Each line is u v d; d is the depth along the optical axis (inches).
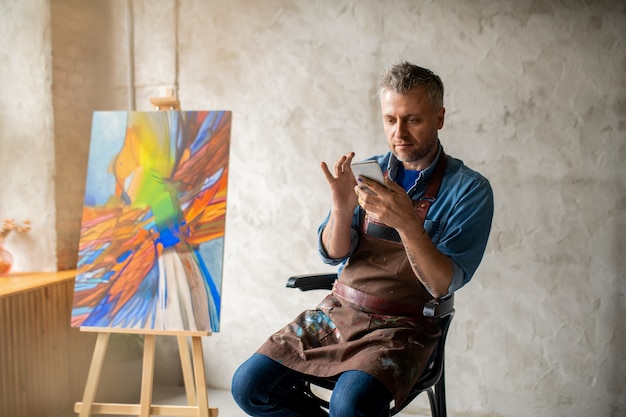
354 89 107.7
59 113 110.5
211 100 115.0
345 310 73.4
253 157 113.9
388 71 71.7
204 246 84.8
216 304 83.0
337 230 74.2
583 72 97.5
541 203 100.8
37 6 107.3
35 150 109.6
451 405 107.3
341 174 72.5
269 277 114.8
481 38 101.0
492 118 101.7
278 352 72.4
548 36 98.3
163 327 83.7
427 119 70.0
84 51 116.0
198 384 83.4
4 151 110.6
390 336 67.5
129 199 88.6
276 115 112.0
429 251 65.3
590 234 99.3
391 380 62.9
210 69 114.6
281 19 110.2
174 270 85.2
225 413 107.0
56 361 104.7
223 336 118.3
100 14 118.3
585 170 98.7
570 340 101.4
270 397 71.6
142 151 89.5
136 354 116.3
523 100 100.1
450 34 102.3
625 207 97.7
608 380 100.3
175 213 86.7
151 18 116.4
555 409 103.0
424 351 68.2
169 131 89.3
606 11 95.9
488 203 71.8
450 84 103.0
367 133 107.7
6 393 93.1
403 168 77.2
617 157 97.3
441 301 67.2
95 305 86.0
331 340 73.4
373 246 74.1
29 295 97.6
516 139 100.9
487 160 102.5
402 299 71.4
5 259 108.0
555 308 101.7
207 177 86.9
